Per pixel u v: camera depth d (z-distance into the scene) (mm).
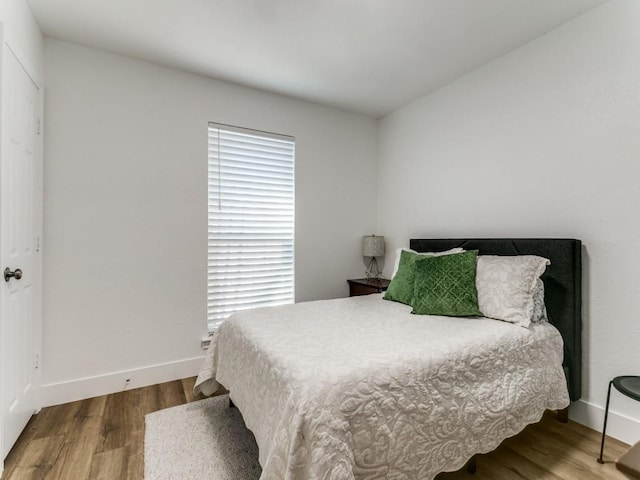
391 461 1205
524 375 1672
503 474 1552
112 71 2395
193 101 2701
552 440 1821
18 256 1790
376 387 1237
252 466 1603
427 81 2854
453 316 2014
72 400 2248
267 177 3098
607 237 1894
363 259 3678
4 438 1597
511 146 2398
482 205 2611
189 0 1874
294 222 3244
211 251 2830
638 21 1770
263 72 2695
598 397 1921
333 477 1027
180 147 2645
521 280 1938
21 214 1832
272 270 3143
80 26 2098
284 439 1122
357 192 3637
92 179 2324
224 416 2055
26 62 1853
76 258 2275
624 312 1827
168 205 2598
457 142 2816
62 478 1521
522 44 2311
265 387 1421
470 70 2670
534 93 2252
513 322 1855
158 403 2227
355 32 2170
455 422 1377
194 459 1649
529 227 2287
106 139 2371
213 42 2281
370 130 3727
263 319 1979
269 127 3074
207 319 2785
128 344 2451
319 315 2076
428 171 3109
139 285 2490
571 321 1947
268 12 1974
